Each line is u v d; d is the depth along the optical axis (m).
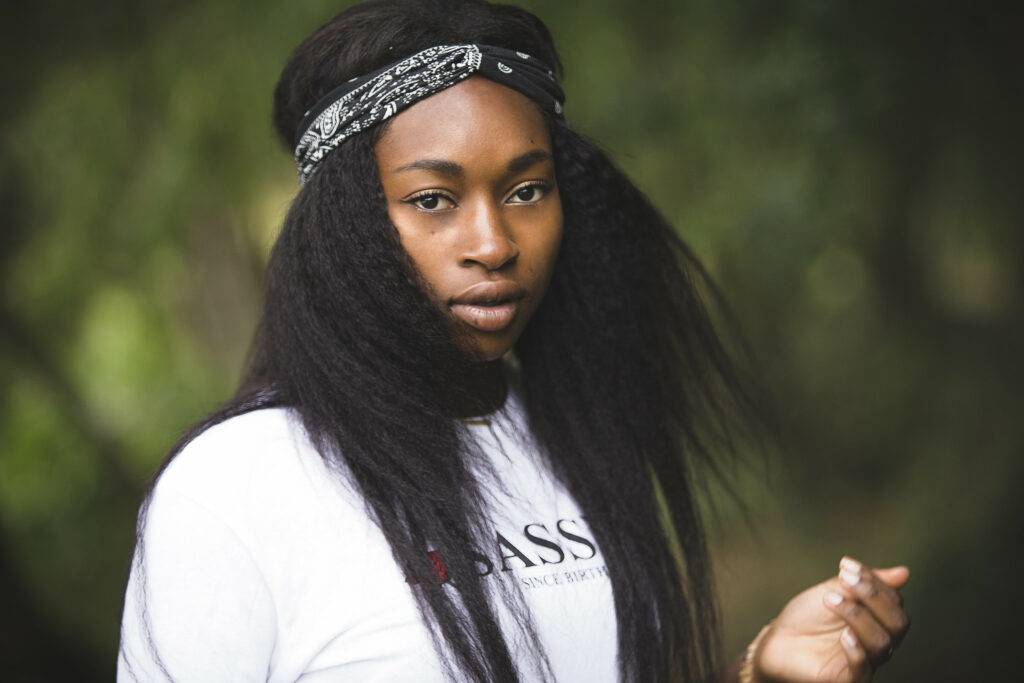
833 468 11.35
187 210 8.38
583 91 7.64
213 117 7.93
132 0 8.01
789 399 10.11
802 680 2.72
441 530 2.50
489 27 2.58
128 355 9.55
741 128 7.39
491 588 2.52
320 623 2.39
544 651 2.56
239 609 2.36
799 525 10.70
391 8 2.60
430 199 2.53
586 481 2.90
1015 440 9.27
